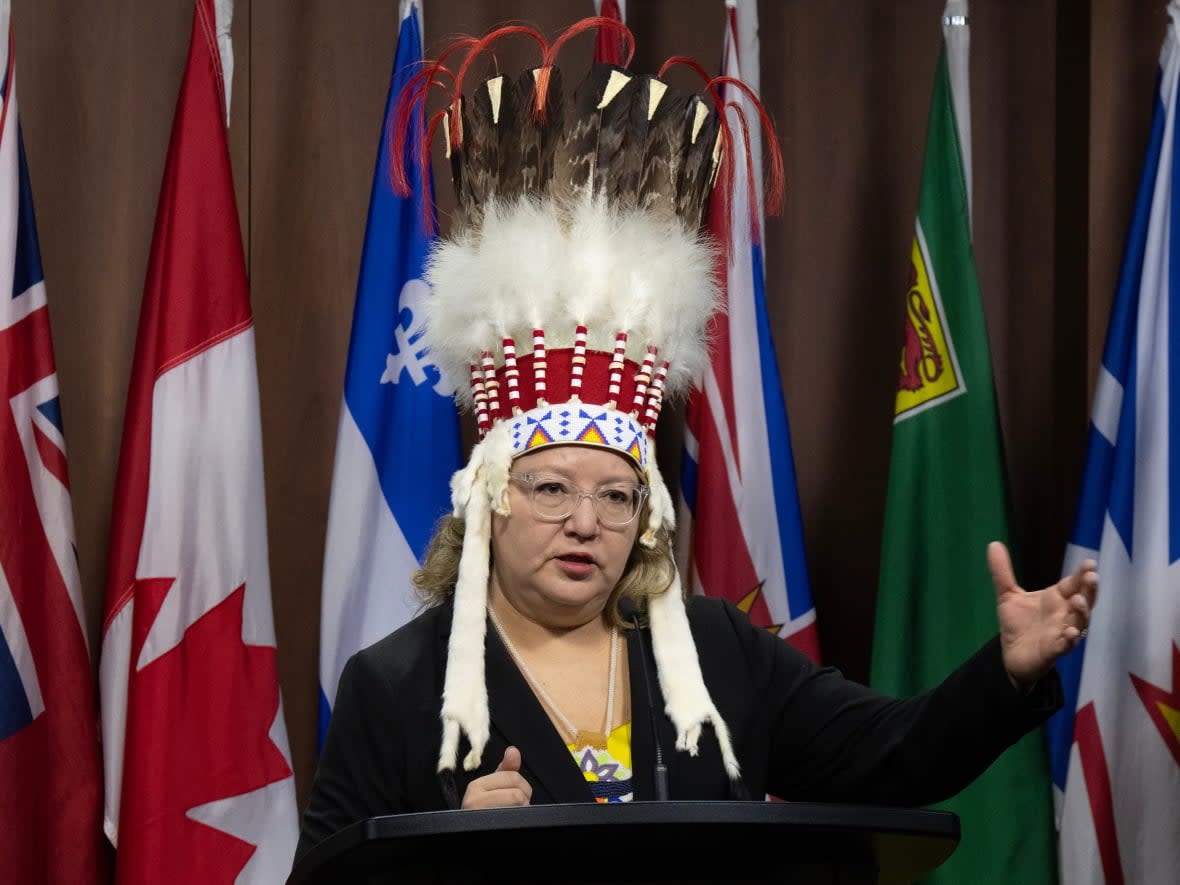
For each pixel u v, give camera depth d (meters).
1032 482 8.24
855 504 8.12
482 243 4.48
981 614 7.12
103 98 7.50
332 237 7.75
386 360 7.02
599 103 4.56
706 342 4.83
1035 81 8.41
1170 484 7.09
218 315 6.88
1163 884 6.86
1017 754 6.96
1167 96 7.41
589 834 2.74
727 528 7.13
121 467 6.78
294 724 7.54
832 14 8.32
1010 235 8.35
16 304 6.64
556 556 4.07
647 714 4.01
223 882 6.47
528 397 4.32
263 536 6.87
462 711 3.92
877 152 8.27
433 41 7.85
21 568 6.43
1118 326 7.39
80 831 6.48
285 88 7.75
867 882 3.12
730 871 3.03
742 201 7.02
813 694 4.29
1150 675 6.96
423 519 6.94
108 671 6.70
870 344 8.20
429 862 2.95
